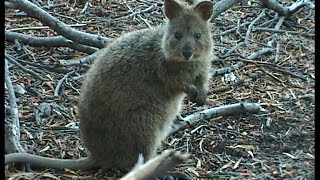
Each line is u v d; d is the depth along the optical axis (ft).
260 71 10.91
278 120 9.84
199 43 9.12
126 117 8.91
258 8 12.64
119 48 9.09
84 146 9.08
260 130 9.66
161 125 9.15
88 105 8.93
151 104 9.04
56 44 11.15
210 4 9.20
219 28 11.99
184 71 9.16
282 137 9.50
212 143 9.39
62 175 8.77
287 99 10.27
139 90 9.00
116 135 8.89
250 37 11.81
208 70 9.36
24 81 10.37
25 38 11.18
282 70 10.89
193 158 9.14
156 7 12.55
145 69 9.04
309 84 10.64
